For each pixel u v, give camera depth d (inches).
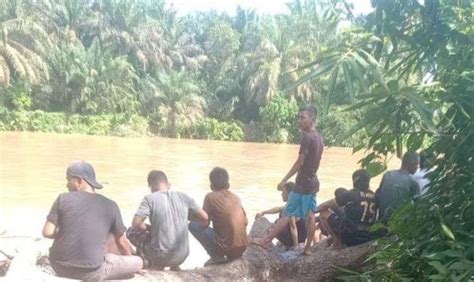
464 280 84.4
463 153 94.3
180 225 183.8
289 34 2058.3
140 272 170.6
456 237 93.4
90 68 1873.8
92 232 155.6
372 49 87.4
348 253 184.2
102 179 616.4
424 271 100.7
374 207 189.0
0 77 1637.6
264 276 185.6
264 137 1900.8
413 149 95.4
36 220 360.8
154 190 192.2
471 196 95.6
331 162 991.0
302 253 203.5
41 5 2009.1
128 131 1782.7
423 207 100.5
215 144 1565.0
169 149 1226.6
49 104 1856.5
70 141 1305.4
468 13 86.7
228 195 195.5
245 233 193.2
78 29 2217.0
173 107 1942.7
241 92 2150.6
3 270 158.6
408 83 90.5
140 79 2087.8
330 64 79.8
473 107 87.8
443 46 89.0
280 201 496.4
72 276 153.6
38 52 1801.2
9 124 1615.4
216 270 181.9
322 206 211.5
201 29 2583.7
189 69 2390.5
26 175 615.2
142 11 2327.8
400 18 88.7
